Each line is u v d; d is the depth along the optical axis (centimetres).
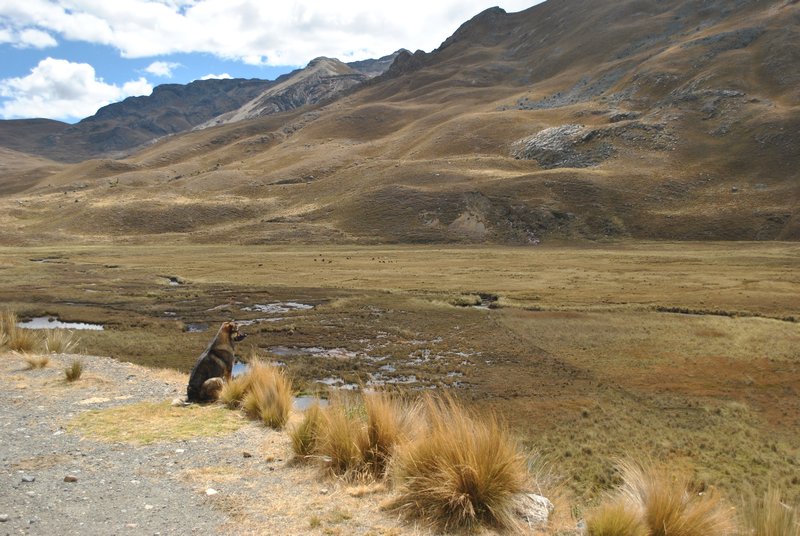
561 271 6241
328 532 466
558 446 1462
